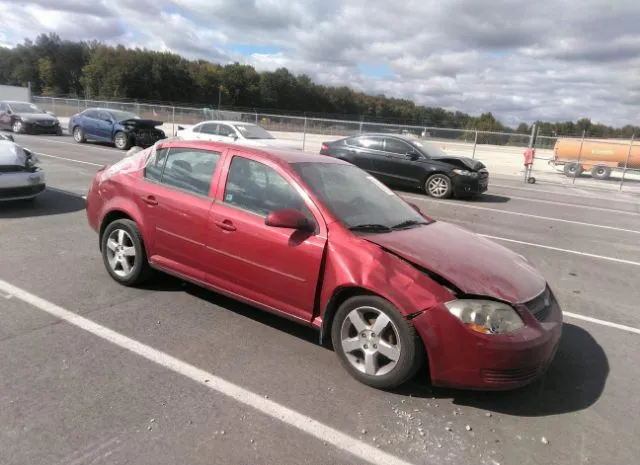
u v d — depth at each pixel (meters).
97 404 2.95
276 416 2.97
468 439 2.89
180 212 4.28
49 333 3.80
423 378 3.53
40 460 2.47
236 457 2.59
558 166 25.12
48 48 91.38
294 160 4.12
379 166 13.91
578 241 8.76
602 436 3.01
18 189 7.56
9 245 6.05
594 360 4.04
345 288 3.38
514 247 7.98
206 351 3.70
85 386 3.13
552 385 3.59
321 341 3.55
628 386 3.64
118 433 2.71
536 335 3.09
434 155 13.66
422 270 3.24
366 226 3.70
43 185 8.02
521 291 3.26
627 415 3.25
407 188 14.63
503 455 2.78
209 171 4.29
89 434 2.69
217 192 4.16
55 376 3.22
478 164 13.52
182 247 4.31
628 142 20.73
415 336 3.13
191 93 87.50
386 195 4.52
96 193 5.07
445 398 3.30
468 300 3.08
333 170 4.35
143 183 4.66
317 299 3.57
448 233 4.04
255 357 3.67
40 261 5.49
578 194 16.11
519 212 11.59
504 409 3.23
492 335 3.01
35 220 7.38
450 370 3.08
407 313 3.10
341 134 24.52
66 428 2.72
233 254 3.95
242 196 4.02
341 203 3.83
